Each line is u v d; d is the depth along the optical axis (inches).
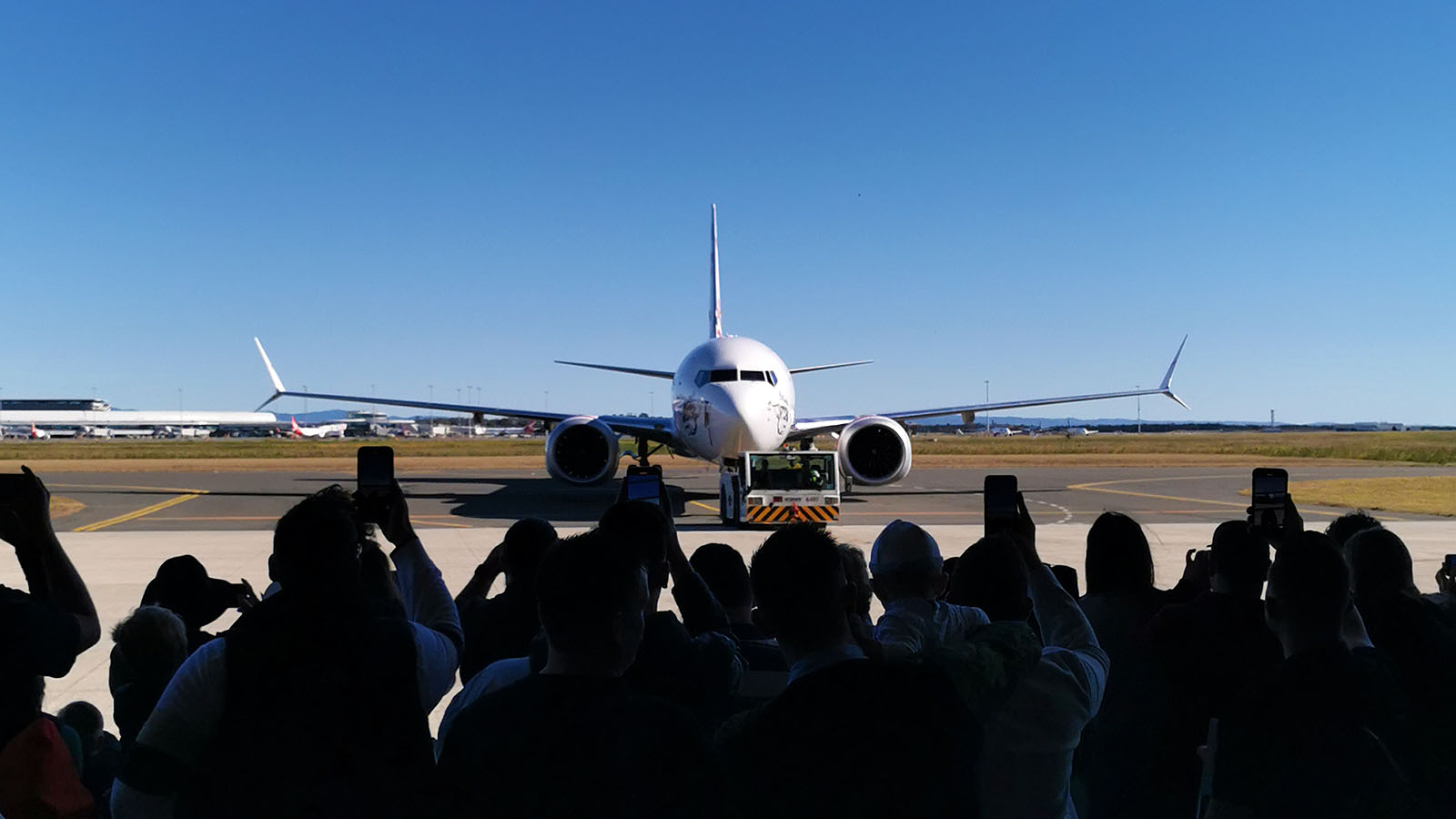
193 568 187.9
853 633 113.7
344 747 107.3
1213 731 132.1
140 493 1146.0
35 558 140.3
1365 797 119.3
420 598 147.0
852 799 101.0
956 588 146.6
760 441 877.2
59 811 124.0
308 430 6397.6
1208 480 1459.2
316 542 112.6
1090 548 185.2
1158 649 163.6
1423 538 689.0
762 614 111.7
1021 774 129.3
